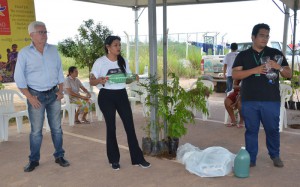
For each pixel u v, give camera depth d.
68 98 6.79
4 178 4.05
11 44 7.05
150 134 4.84
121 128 6.57
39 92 4.09
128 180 3.89
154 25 4.53
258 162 4.39
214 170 3.91
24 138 5.99
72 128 6.69
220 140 5.61
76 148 5.27
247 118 4.07
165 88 4.59
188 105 4.61
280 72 3.89
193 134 6.03
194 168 4.01
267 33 3.85
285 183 3.69
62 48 9.38
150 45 4.59
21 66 3.90
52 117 4.34
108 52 4.09
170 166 4.31
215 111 8.30
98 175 4.07
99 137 5.96
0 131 5.77
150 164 4.35
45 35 3.98
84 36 9.20
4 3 6.83
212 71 12.19
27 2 7.27
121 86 4.10
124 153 4.91
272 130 4.08
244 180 3.79
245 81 4.06
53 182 3.89
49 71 4.11
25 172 4.23
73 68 6.91
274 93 3.95
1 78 6.95
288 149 4.98
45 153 5.01
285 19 9.73
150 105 4.66
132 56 18.16
